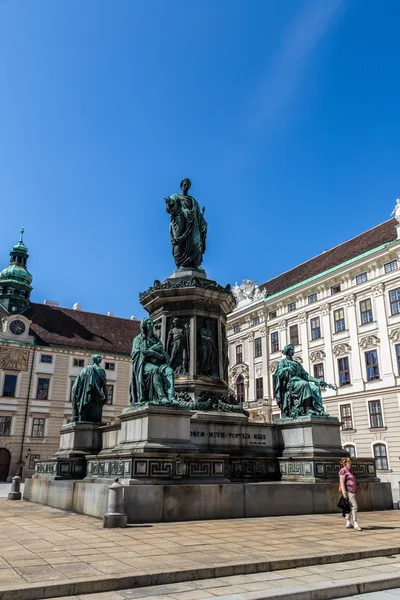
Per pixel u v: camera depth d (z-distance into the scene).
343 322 43.09
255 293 54.00
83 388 16.34
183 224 17.05
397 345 38.28
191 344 14.99
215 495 10.65
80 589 5.29
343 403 41.44
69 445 15.67
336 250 50.62
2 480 46.88
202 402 14.06
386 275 39.72
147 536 8.18
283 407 15.26
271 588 5.56
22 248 57.84
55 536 8.20
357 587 5.79
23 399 49.41
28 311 55.91
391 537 8.48
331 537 8.41
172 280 15.95
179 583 5.73
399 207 40.12
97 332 58.25
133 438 11.53
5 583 5.23
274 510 11.41
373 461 14.31
